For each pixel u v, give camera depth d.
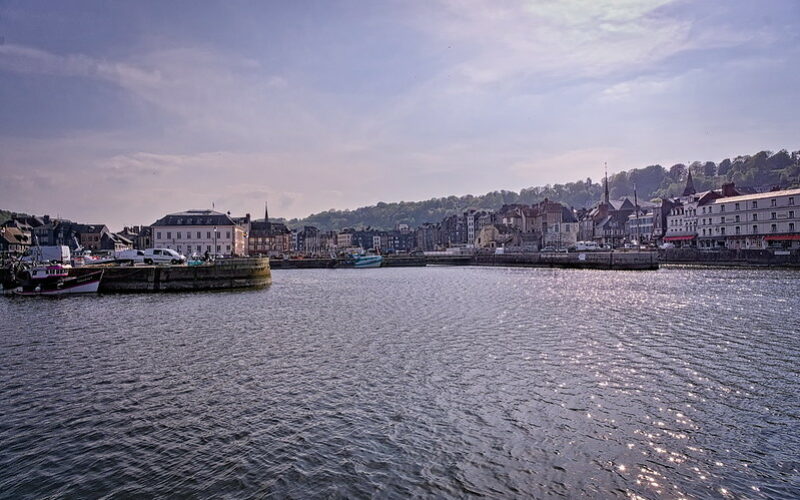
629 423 13.83
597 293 45.31
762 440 12.80
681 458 11.89
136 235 159.75
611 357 20.64
